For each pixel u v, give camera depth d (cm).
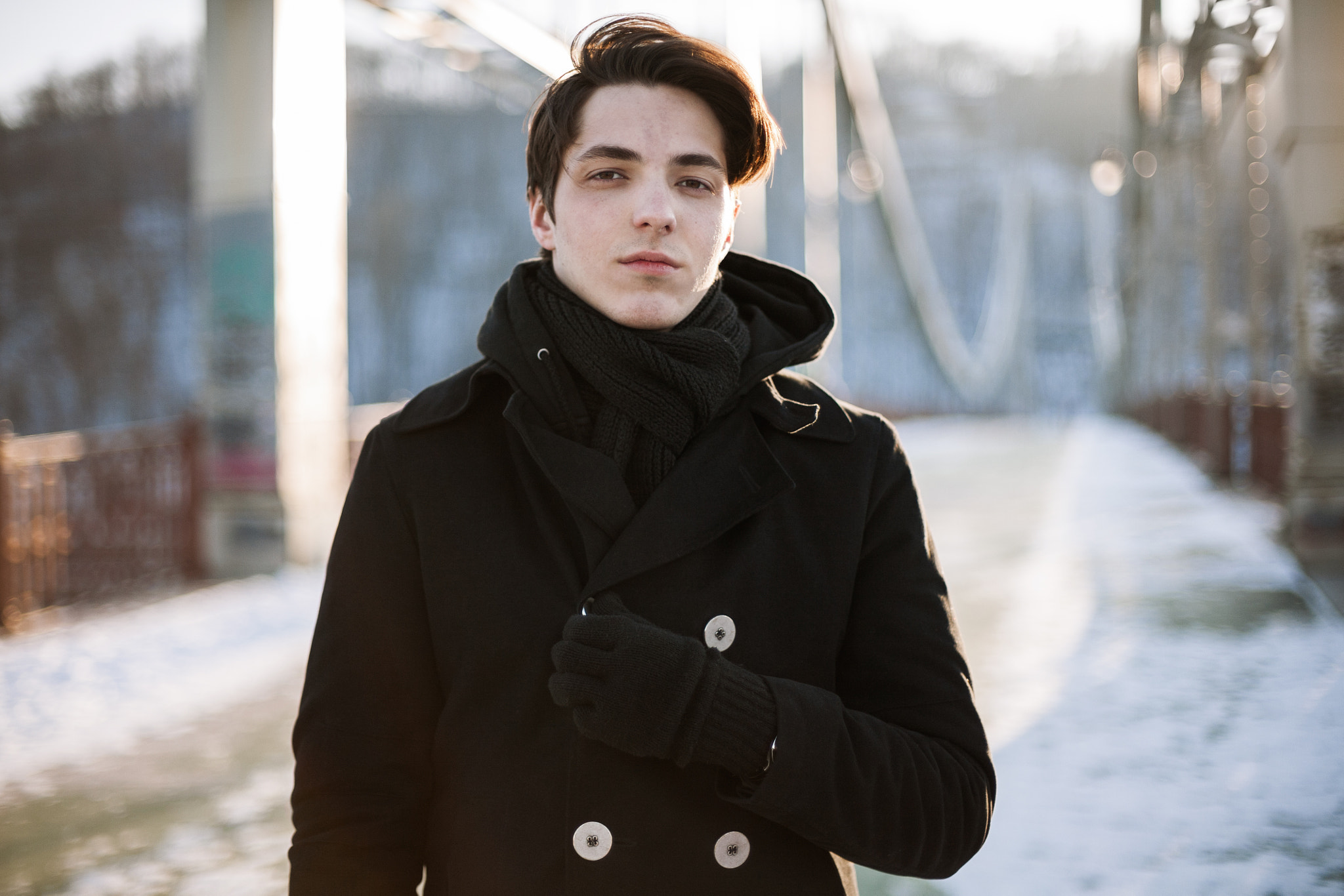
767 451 93
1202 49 978
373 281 5025
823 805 80
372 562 93
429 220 5147
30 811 294
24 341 4006
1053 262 7350
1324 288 689
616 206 90
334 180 696
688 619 87
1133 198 3306
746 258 109
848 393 2545
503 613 89
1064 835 263
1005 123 7681
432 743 93
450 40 782
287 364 656
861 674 93
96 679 427
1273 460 965
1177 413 1853
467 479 94
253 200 649
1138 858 250
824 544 93
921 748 87
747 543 91
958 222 7450
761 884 86
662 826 85
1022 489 1210
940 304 4488
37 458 553
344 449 714
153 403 3978
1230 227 2748
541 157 96
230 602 571
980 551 746
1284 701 369
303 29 670
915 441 2347
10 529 519
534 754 87
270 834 275
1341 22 690
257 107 651
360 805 89
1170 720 352
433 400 99
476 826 87
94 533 616
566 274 93
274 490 646
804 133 1894
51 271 4066
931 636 92
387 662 92
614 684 77
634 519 88
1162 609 530
